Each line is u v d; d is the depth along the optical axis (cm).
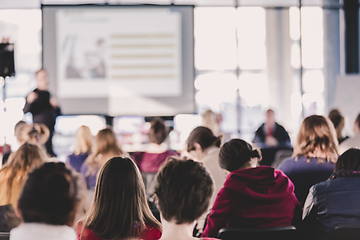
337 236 175
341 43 789
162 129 351
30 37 762
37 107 562
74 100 688
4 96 521
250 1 770
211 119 446
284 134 645
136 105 693
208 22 777
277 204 194
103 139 308
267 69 788
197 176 120
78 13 680
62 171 110
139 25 687
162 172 123
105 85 689
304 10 780
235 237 173
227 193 194
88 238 144
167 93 691
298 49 793
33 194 105
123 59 689
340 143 360
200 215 120
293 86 795
